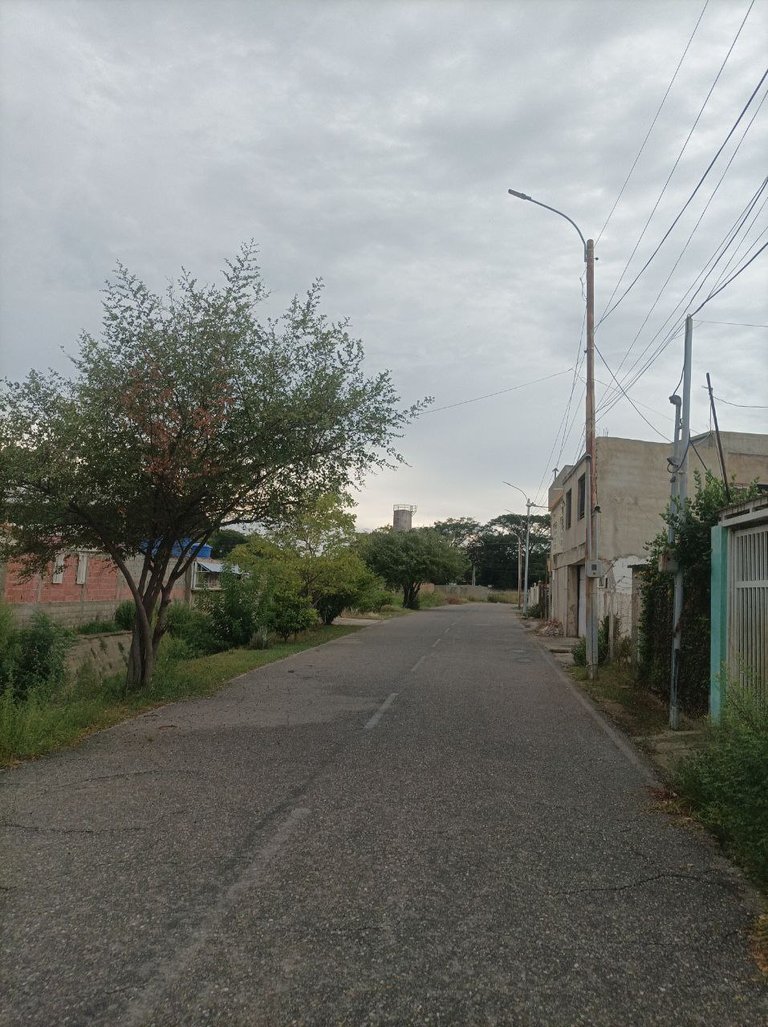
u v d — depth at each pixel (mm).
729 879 5031
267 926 4219
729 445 24359
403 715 11250
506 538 101000
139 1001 3480
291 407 11773
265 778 7488
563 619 32500
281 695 13305
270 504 13047
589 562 16953
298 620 25078
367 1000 3494
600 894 4746
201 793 6926
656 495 24719
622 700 13055
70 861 5199
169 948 3969
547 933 4188
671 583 12109
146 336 11547
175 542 13516
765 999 3557
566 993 3580
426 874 5016
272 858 5262
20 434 10945
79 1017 3363
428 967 3793
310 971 3744
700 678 10398
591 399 17812
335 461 12914
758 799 5152
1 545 12367
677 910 4527
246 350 11883
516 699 13203
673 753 8867
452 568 59469
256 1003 3465
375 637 27922
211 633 23281
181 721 10711
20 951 3941
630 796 7070
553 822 6199
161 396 11336
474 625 37094
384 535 59344
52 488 11172
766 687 7227
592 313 18172
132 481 11508
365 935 4125
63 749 8867
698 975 3764
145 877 4914
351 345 12672
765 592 8359
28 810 6406
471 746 9109
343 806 6523
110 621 26672
